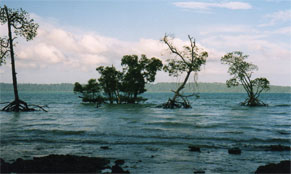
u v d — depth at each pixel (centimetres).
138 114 3747
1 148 1347
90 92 6919
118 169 928
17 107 4088
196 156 1209
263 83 6216
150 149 1354
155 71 6444
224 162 1109
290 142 1594
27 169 908
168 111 4431
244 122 2691
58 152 1263
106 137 1705
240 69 5947
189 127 2242
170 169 995
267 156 1223
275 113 4056
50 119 2944
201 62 4772
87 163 998
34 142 1524
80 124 2433
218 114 3816
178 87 5441
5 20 3712
